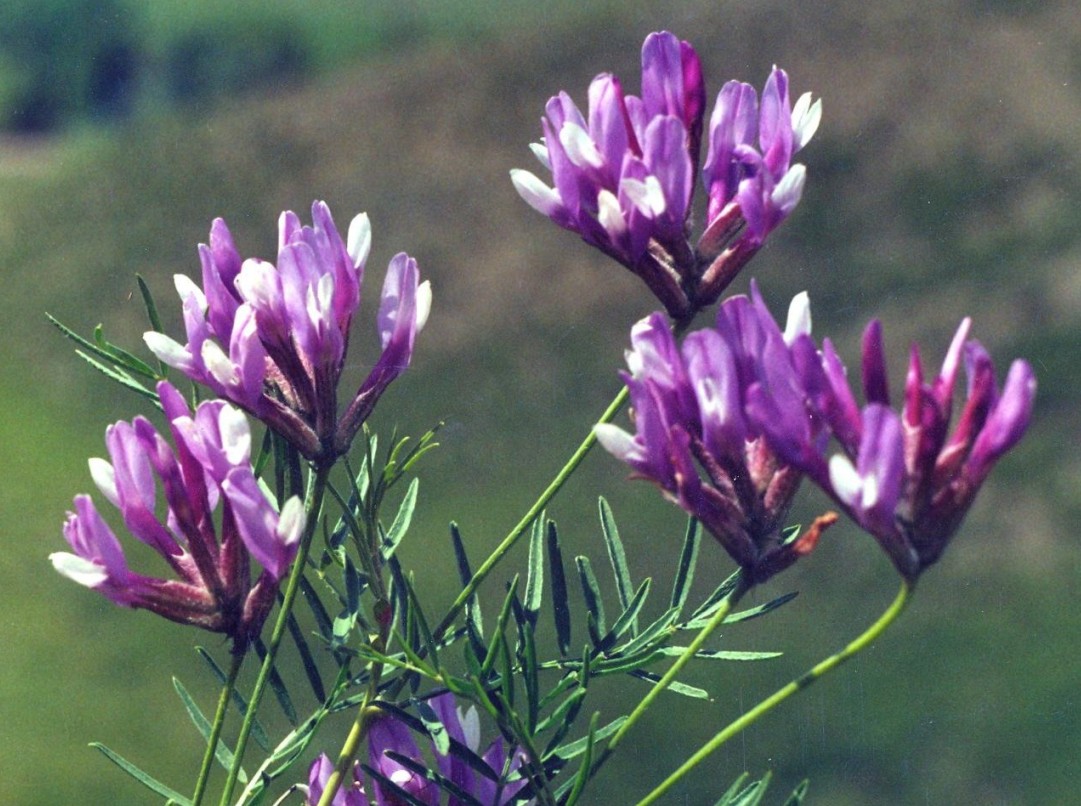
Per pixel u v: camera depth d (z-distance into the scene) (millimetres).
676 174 320
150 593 312
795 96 2133
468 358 1677
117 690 1109
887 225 1779
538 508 313
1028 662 1044
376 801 321
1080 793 933
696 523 327
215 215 2311
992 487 1242
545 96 2512
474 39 2830
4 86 3240
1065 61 2055
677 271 323
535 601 327
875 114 2064
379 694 321
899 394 1396
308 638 827
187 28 3248
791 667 1041
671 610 325
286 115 2734
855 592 1132
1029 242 1629
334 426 320
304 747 318
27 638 1200
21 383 1740
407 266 323
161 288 2014
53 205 2398
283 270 317
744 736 971
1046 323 1465
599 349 1688
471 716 324
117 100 3230
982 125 1944
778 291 1679
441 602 1132
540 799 303
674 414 304
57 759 1021
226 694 313
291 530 311
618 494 1288
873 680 1047
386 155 2439
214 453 310
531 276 1888
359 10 3162
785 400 297
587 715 968
